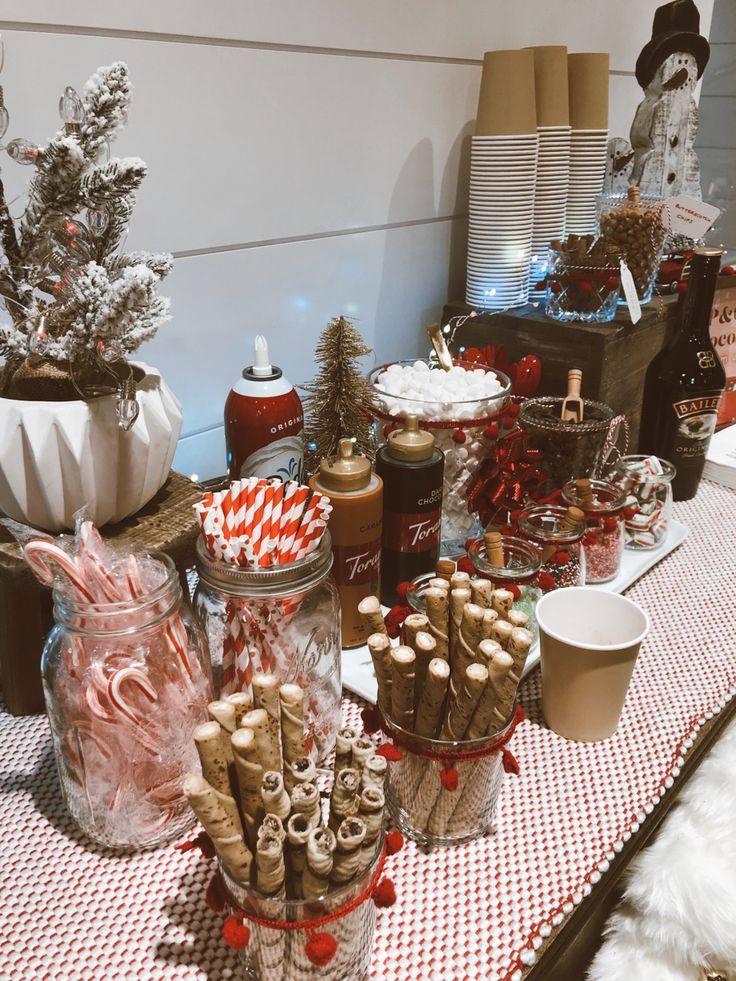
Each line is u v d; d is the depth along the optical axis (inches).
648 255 46.9
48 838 24.8
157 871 23.7
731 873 27.5
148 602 22.1
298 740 19.4
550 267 47.1
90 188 24.2
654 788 27.3
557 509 35.4
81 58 32.1
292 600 25.1
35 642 28.6
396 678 22.3
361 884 18.7
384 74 44.5
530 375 43.3
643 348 47.3
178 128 36.1
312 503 25.5
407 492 32.7
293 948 19.1
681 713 30.7
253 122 38.9
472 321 48.7
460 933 22.0
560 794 26.9
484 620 22.5
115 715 22.1
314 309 45.8
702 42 52.2
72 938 21.7
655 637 35.2
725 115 79.7
